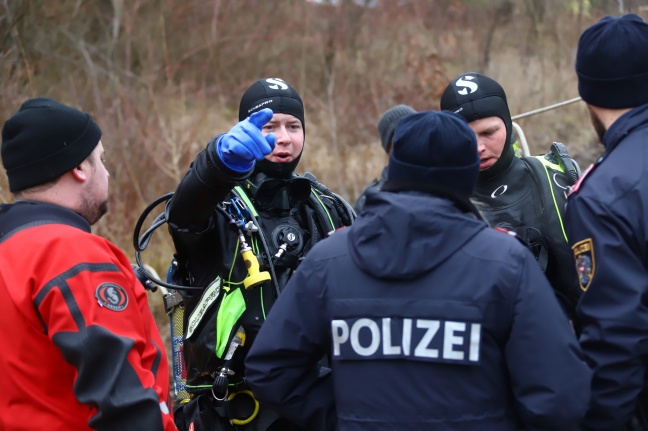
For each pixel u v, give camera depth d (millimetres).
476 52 13812
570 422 2354
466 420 2395
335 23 14930
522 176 3541
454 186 2488
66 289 2436
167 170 8352
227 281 3234
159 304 6992
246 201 3293
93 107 9977
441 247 2432
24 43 10047
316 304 2578
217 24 14781
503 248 2438
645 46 2668
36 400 2492
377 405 2449
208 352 3166
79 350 2379
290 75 14422
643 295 2469
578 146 10266
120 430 2377
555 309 2404
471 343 2385
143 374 2439
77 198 2709
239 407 3230
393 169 2543
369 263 2459
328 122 11312
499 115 3529
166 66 12516
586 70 2742
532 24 13539
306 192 3420
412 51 13500
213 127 11156
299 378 2648
